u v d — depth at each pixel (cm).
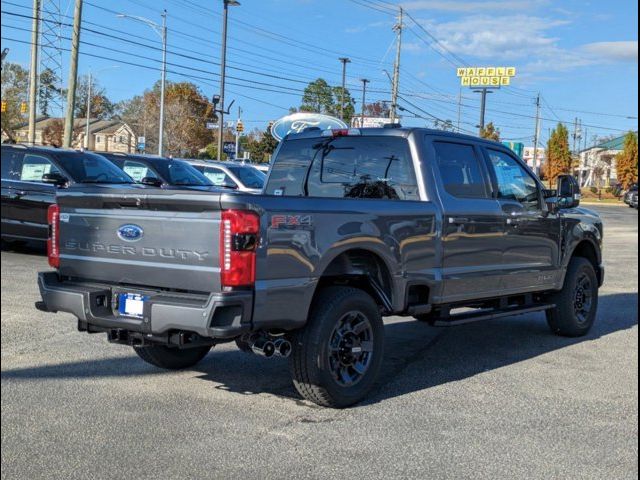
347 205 538
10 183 1279
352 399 538
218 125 3812
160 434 473
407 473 420
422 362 691
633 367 686
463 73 6994
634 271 1516
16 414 505
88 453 439
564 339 816
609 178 10856
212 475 411
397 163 644
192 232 475
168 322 472
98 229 529
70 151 1330
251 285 469
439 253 621
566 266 799
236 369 640
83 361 648
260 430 485
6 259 1252
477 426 505
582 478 419
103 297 520
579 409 549
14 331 746
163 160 1523
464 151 679
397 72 4991
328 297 529
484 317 681
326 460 436
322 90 7106
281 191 722
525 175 750
